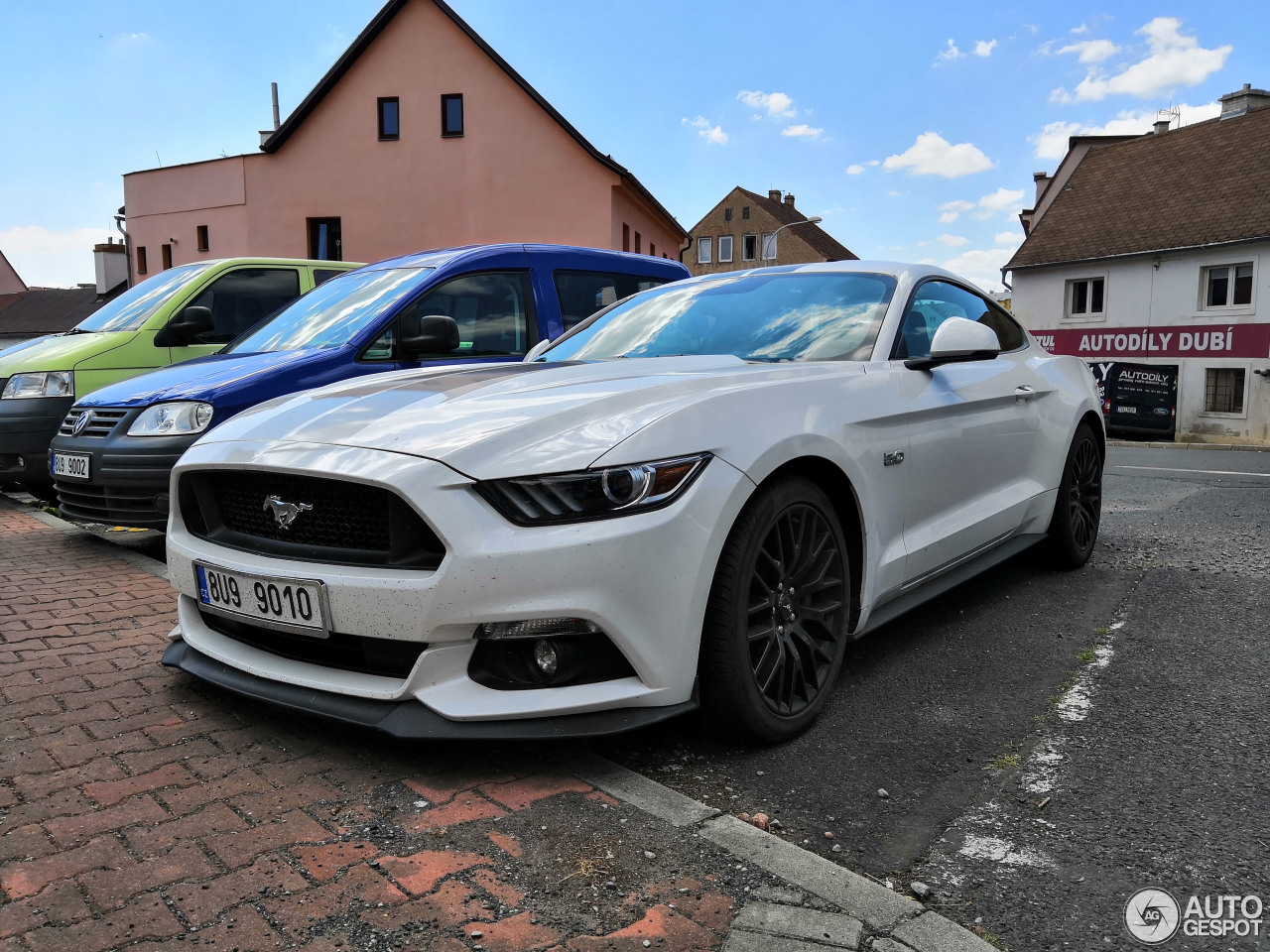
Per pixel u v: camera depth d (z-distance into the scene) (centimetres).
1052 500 428
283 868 189
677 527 223
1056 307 2947
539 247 591
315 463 236
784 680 259
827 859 200
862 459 283
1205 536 554
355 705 231
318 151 2433
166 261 2636
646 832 204
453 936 167
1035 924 177
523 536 216
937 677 314
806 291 360
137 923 170
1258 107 2838
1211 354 2577
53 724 263
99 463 456
